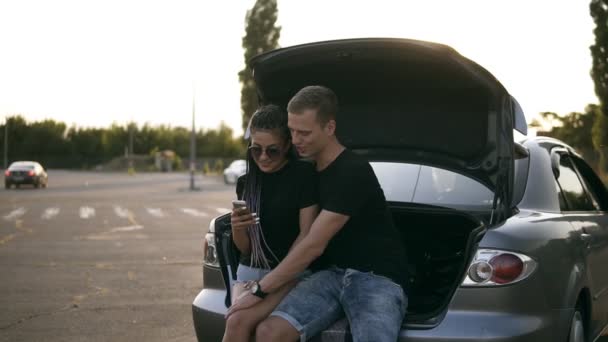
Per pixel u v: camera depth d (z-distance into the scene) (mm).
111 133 109000
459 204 3998
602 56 21609
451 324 3154
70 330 5902
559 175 4207
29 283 8250
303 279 3277
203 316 3691
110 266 9664
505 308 3180
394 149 4316
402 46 3486
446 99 3908
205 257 3885
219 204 24859
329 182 3109
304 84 3996
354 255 3162
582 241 3896
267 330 3045
